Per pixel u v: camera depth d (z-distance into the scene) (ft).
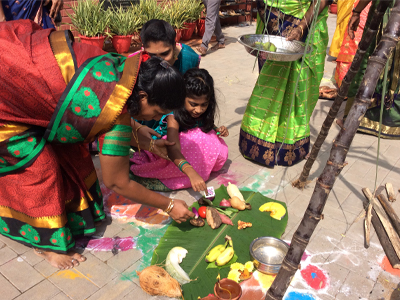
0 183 6.31
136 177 9.48
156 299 6.17
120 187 6.15
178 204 6.93
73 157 6.91
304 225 4.32
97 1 20.07
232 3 29.25
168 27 8.33
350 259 7.11
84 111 5.53
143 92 5.46
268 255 6.98
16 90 5.41
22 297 6.18
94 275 6.66
